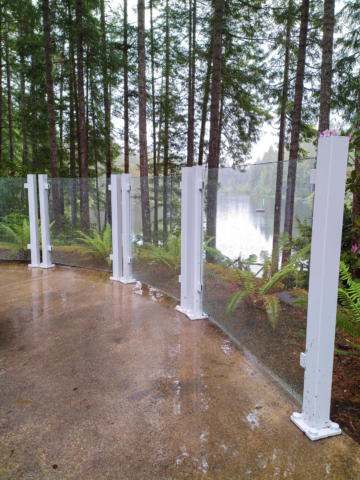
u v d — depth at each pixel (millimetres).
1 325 3748
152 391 2436
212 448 1861
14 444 1895
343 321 2643
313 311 1962
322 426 2010
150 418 2127
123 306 4398
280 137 13586
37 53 12336
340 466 1730
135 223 5469
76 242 6793
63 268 6816
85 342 3295
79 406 2258
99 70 15008
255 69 13445
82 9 12719
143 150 9820
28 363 2877
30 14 11688
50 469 1711
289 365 2396
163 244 4781
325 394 1988
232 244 3260
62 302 4570
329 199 1830
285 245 2482
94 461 1767
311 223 2178
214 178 3598
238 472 1689
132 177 5449
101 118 15500
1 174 10711
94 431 2008
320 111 7148
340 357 2930
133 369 2762
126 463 1754
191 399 2338
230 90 12922
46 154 16953
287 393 2420
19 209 7418
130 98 17328
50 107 10414
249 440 1926
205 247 3895
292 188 2385
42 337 3418
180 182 4133
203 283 4016
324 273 1878
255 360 2904
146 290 5168
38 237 6887
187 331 3580
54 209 7000
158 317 4000
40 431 2008
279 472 1688
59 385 2523
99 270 6629
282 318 2473
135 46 15000
